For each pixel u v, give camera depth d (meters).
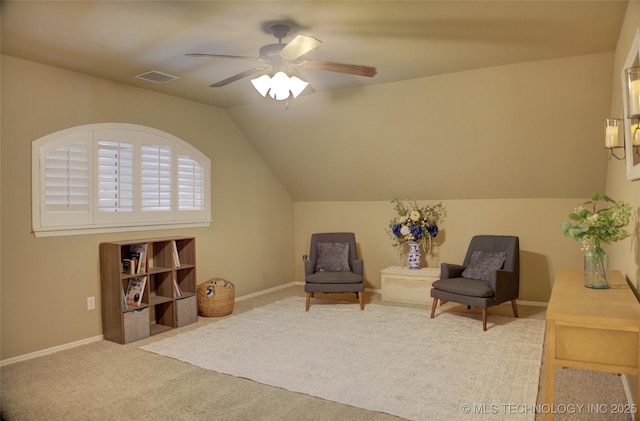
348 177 5.71
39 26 2.88
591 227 2.64
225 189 5.36
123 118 4.21
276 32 2.91
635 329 1.94
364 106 4.67
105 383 2.98
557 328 2.07
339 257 5.28
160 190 4.53
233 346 3.69
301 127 5.23
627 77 2.15
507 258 4.48
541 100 3.99
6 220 3.40
